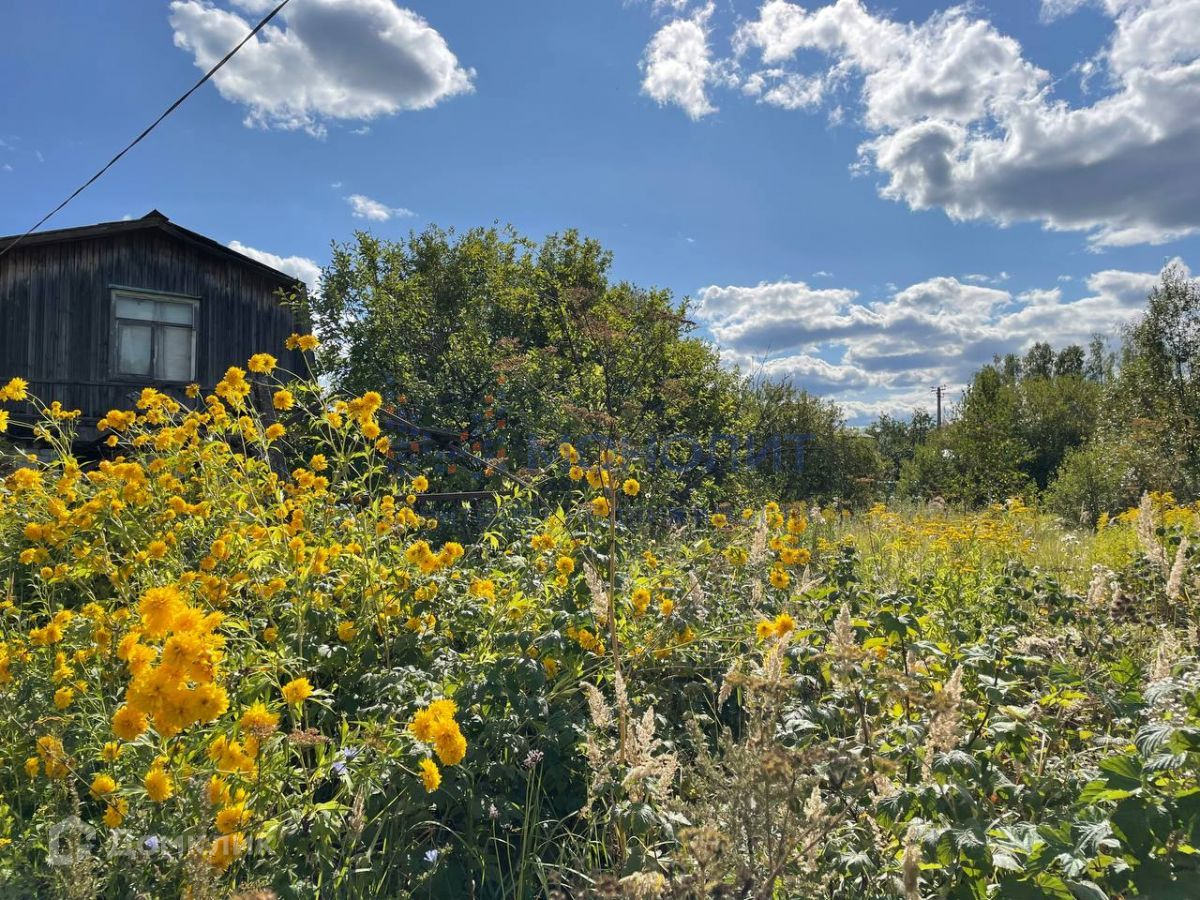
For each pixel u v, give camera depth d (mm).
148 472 4801
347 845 2436
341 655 3348
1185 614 4340
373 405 4980
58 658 3037
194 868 1998
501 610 3807
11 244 10984
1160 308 19672
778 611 4344
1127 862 1887
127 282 13102
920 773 2377
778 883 1998
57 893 2080
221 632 3211
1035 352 55688
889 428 46562
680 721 3693
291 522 4125
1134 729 2861
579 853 2625
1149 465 18094
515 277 17875
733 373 16797
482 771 2881
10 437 8742
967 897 2041
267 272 14328
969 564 6320
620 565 4492
